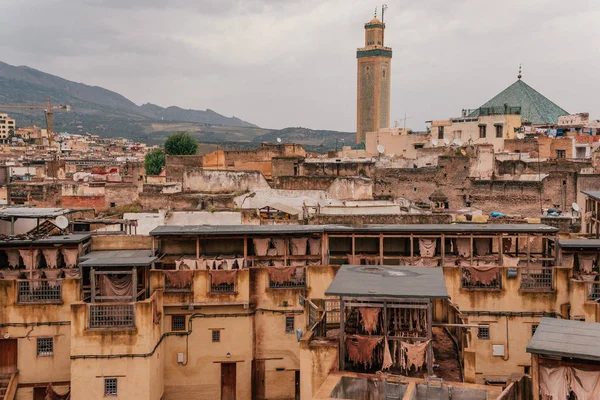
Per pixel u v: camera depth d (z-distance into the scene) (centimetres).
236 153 9488
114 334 3938
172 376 4369
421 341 3269
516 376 3241
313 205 6538
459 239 4722
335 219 5656
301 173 8588
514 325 4347
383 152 10431
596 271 4416
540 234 4559
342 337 3325
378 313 3341
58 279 4253
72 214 5869
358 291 3294
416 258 4597
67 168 15038
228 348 4381
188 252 4741
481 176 8656
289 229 4575
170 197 6831
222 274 4347
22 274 4438
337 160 9669
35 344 4250
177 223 5797
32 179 11719
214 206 6700
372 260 4628
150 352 3956
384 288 3341
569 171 8288
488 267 4375
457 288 4375
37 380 4247
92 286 4066
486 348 4362
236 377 4388
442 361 3512
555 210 7456
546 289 4344
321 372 3294
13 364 4262
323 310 3750
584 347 2844
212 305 4338
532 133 11038
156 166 14412
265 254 4678
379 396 3083
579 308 4191
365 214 5856
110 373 3931
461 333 3453
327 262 4609
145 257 4334
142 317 3950
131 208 7500
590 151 10075
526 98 13250
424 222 5622
